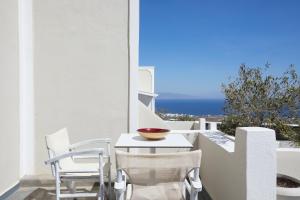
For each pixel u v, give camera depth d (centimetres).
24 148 415
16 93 392
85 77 424
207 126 644
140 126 496
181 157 201
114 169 425
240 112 637
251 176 226
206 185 367
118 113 428
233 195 258
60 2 417
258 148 225
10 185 369
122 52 425
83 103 425
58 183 274
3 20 353
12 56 380
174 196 215
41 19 416
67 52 421
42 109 421
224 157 288
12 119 379
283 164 337
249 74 639
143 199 215
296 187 282
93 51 423
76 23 420
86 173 285
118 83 426
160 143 281
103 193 275
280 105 620
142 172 206
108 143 336
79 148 422
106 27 421
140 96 1031
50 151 279
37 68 420
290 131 600
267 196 226
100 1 420
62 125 424
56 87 421
